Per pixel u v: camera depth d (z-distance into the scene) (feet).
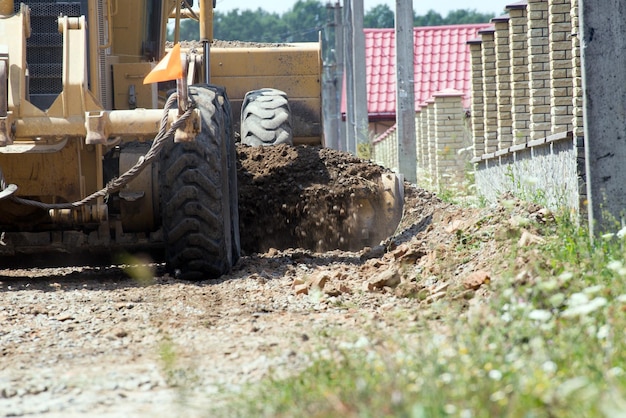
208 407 43.96
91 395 47.93
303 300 73.31
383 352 49.49
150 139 85.10
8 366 55.36
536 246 71.00
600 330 47.32
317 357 50.65
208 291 78.28
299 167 102.63
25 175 82.17
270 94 113.19
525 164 124.16
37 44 88.07
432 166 233.35
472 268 74.49
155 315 68.80
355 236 99.40
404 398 37.24
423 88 400.06
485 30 170.40
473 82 181.27
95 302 74.33
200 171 82.58
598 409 34.86
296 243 100.78
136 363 55.11
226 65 130.21
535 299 55.11
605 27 74.33
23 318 69.10
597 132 74.64
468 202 128.77
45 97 88.22
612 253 64.95
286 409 40.42
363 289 75.97
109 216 86.33
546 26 137.18
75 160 82.48
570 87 123.03
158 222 85.97
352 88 298.56
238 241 92.17
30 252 87.71
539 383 38.37
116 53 100.27
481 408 36.78
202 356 55.47
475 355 44.29
